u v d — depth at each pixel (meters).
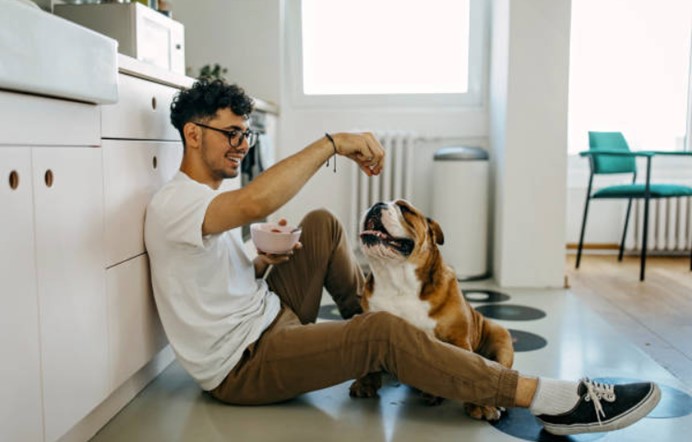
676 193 3.34
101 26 2.12
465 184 3.30
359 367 1.50
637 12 4.05
